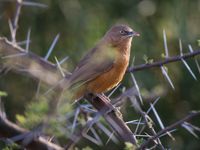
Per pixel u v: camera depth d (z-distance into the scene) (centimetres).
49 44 1456
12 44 676
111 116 569
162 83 1461
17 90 1425
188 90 1532
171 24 1476
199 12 1487
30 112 432
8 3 1453
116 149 1421
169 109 1540
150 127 637
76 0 1475
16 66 638
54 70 666
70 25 1453
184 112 1574
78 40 1437
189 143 1498
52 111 432
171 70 1502
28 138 466
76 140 489
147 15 1487
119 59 938
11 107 1425
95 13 1468
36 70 605
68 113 437
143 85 1404
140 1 1496
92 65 851
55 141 533
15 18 790
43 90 582
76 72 842
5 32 1456
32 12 1466
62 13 1466
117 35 986
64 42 1453
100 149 1390
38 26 1473
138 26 1469
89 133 1329
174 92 1522
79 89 838
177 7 1477
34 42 1463
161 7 1495
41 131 435
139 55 1438
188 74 1505
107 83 913
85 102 912
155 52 1462
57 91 559
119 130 562
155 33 1480
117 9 1480
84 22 1447
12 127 455
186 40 1457
